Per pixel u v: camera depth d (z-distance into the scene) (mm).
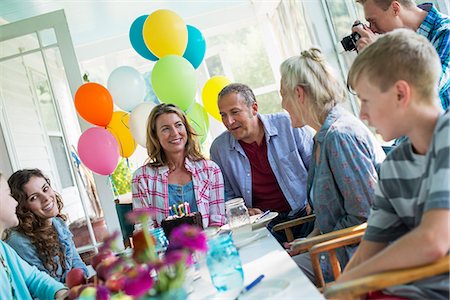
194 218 1826
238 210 1873
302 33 4922
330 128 1651
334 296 992
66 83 3973
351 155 1590
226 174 2623
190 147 2518
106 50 6480
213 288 1244
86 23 5527
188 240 814
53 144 3695
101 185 3430
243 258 1505
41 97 3637
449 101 1933
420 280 1082
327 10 4074
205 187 2457
